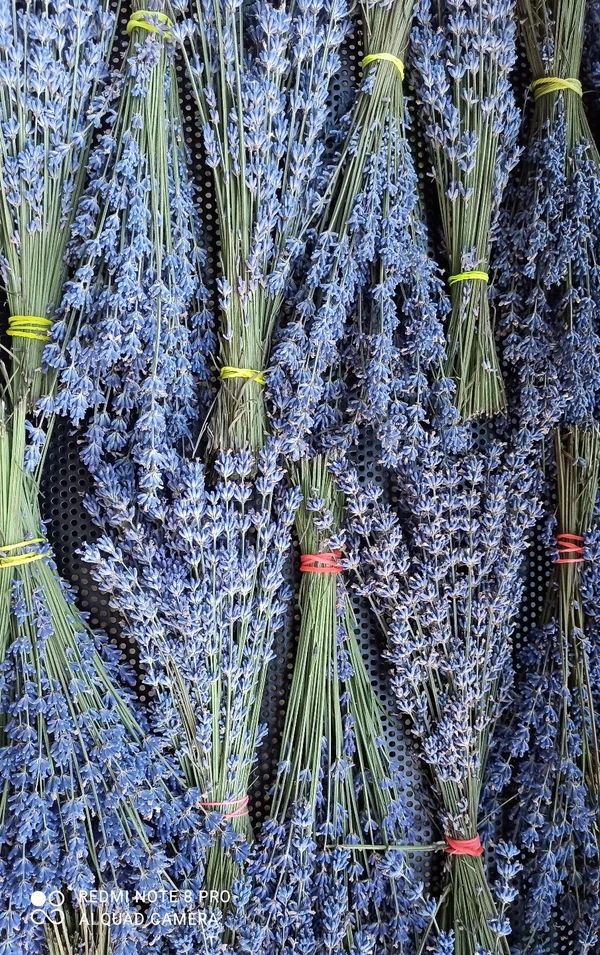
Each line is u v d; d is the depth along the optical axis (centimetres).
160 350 67
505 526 76
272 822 69
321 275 70
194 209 71
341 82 76
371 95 71
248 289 68
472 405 75
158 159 68
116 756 65
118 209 66
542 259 76
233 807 69
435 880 75
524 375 76
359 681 74
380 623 75
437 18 76
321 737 71
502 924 70
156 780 67
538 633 78
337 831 71
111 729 66
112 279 67
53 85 65
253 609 70
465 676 73
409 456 73
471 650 73
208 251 73
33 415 69
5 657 65
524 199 77
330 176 71
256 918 68
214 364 71
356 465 76
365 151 71
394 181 72
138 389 68
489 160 74
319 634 72
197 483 67
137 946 66
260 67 69
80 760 65
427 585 73
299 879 68
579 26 77
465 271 74
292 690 72
